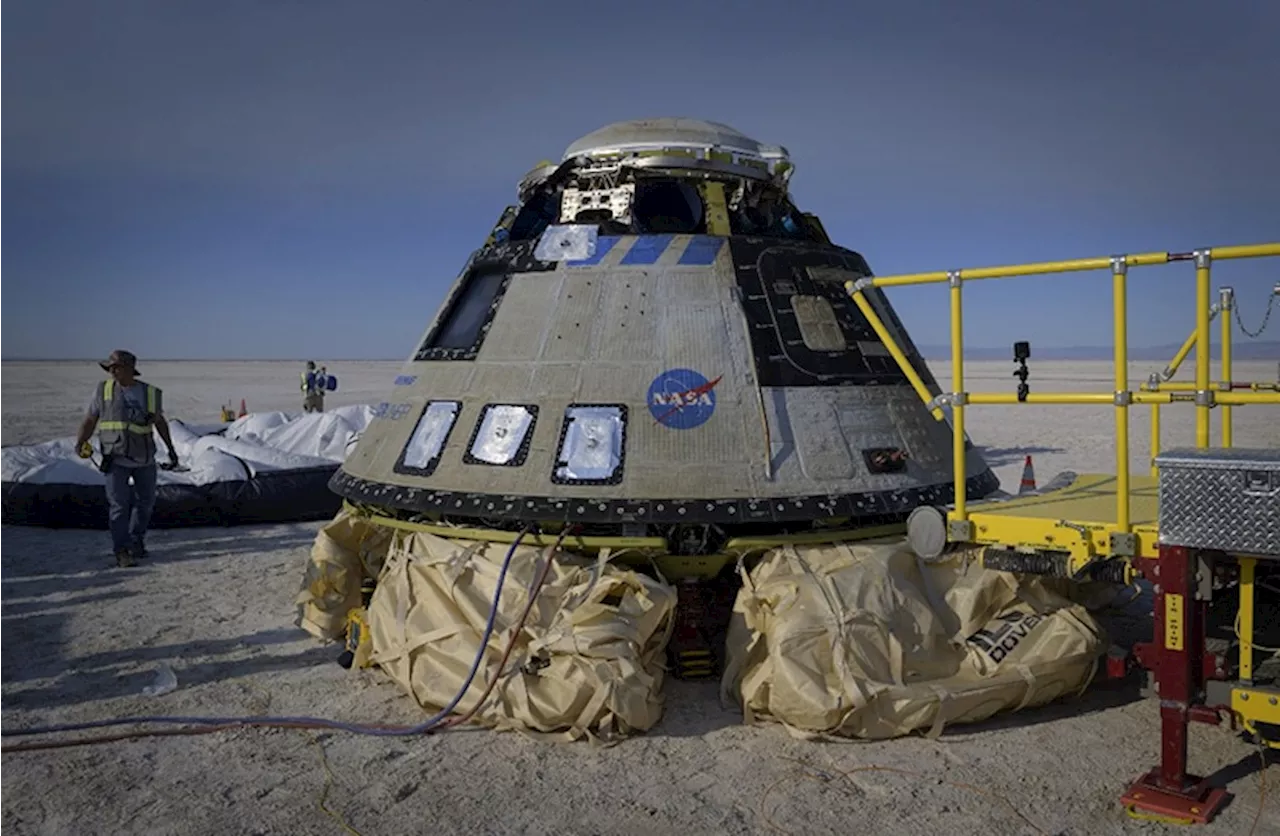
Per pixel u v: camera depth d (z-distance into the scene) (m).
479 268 6.07
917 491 5.01
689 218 6.34
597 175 5.97
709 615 5.02
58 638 6.02
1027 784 3.75
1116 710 4.50
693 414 4.89
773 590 4.41
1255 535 3.32
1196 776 3.70
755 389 5.00
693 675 4.82
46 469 9.81
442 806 3.65
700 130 6.03
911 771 3.86
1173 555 3.54
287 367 105.88
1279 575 3.94
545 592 4.43
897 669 4.16
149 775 4.00
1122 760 3.96
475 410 5.21
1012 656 4.31
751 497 4.66
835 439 4.98
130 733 4.41
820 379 5.17
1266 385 4.92
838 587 4.35
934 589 4.61
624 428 4.86
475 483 4.91
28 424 22.92
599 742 4.13
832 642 4.13
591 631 4.19
